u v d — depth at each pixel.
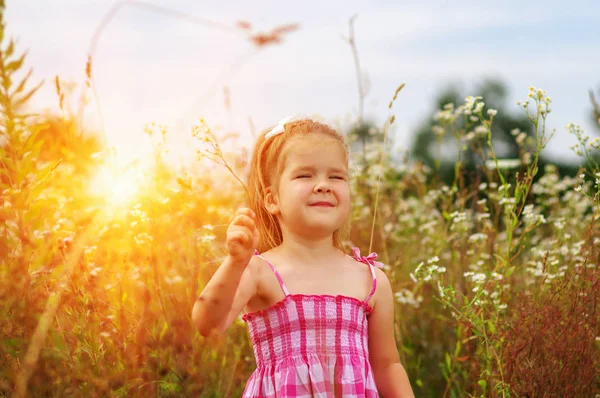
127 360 2.57
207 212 3.70
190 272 3.21
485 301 3.03
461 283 3.85
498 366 2.97
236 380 3.14
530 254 4.30
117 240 3.06
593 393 3.14
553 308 3.06
